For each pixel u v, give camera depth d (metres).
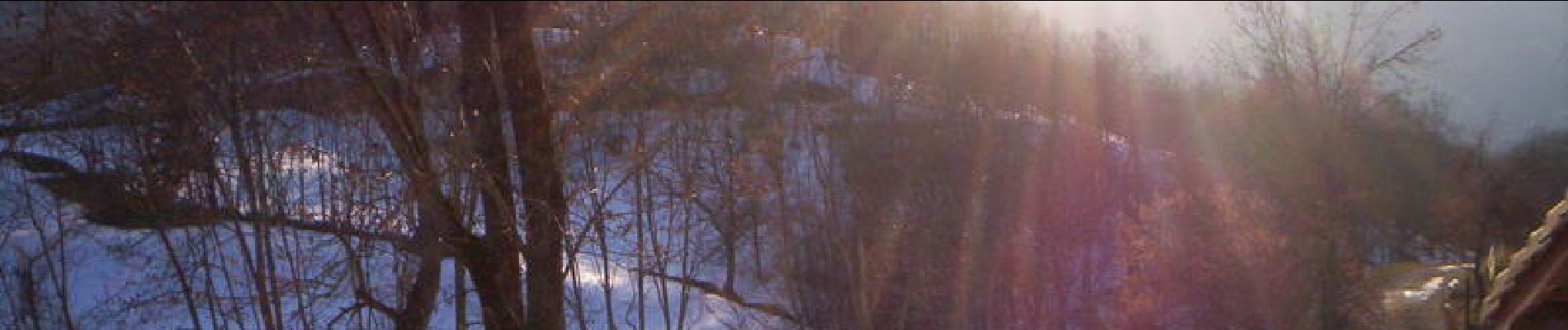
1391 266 16.48
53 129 11.23
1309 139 18.05
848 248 16.36
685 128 11.39
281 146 10.83
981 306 17.94
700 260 17.19
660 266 15.26
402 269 11.15
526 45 7.78
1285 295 16.72
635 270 15.17
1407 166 16.86
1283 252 16.91
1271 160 18.52
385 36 7.38
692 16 9.05
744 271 17.19
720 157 13.56
